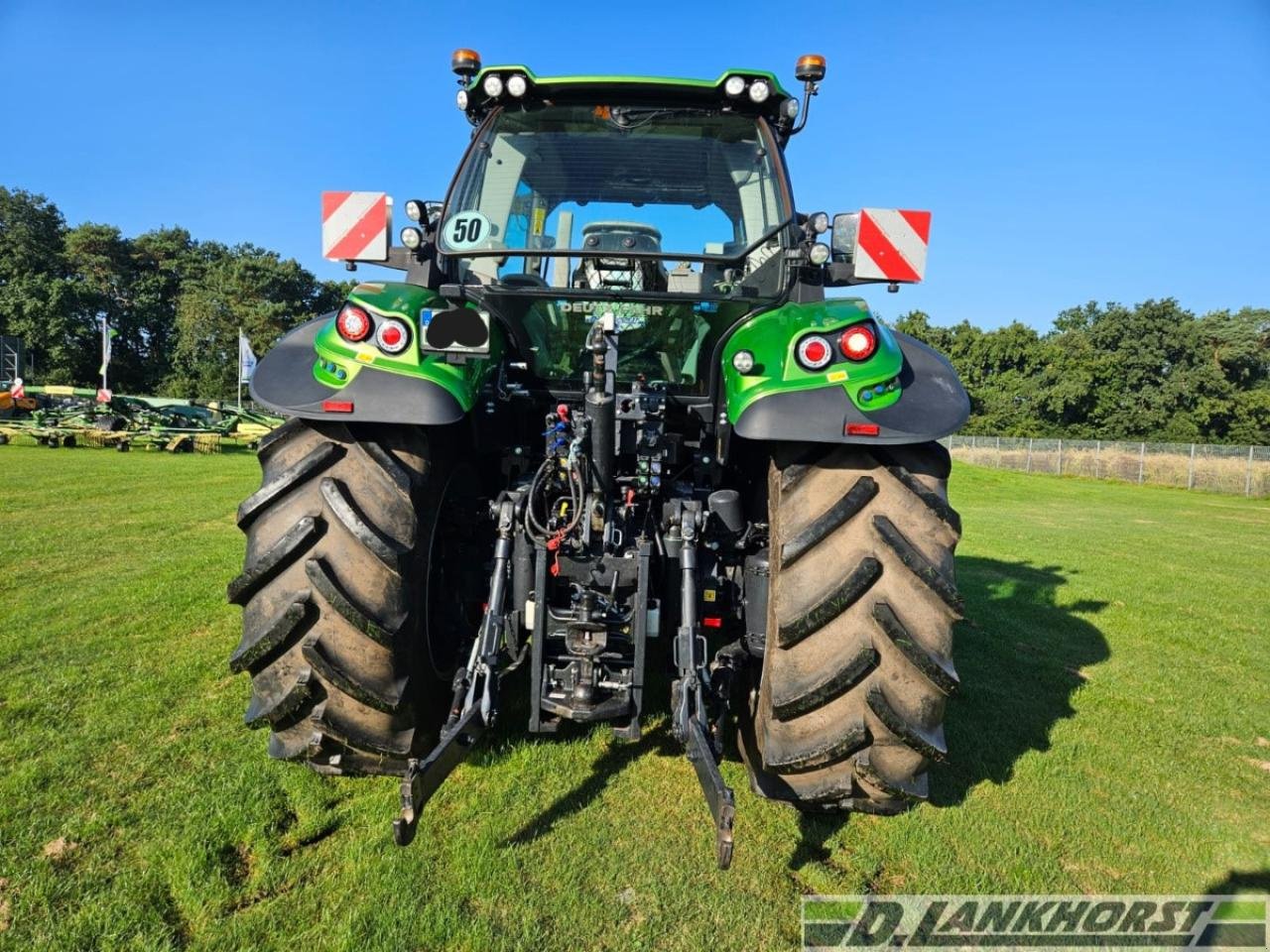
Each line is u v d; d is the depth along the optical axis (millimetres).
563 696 2494
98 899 2049
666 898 2150
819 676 2240
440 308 2523
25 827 2373
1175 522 14789
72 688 3496
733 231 3014
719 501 2760
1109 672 4555
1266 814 2871
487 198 3053
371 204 2822
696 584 2547
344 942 1906
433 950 1919
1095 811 2811
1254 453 27312
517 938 1968
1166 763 3279
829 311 2445
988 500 18844
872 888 2287
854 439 2215
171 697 3410
